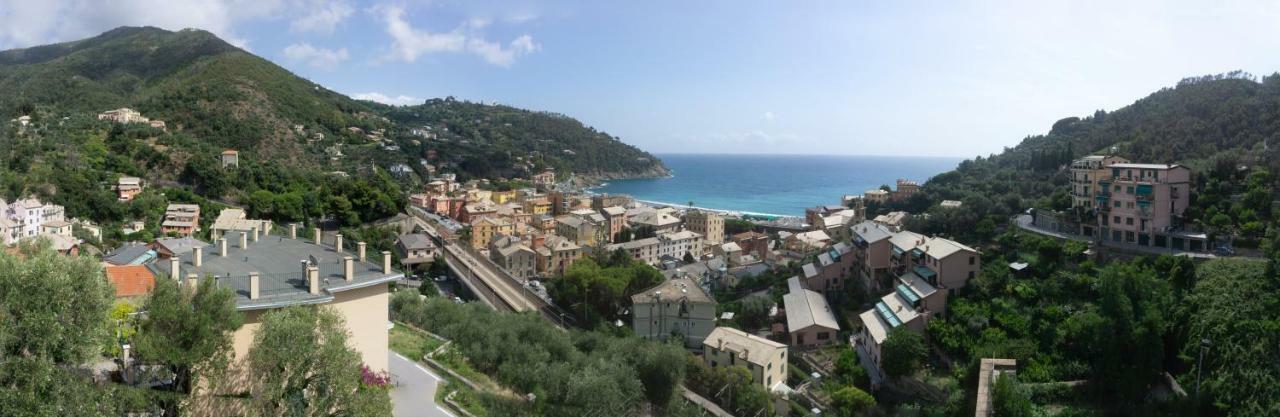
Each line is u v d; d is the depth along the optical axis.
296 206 139.12
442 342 58.34
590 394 52.09
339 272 40.34
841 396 65.12
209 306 30.36
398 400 42.34
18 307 25.02
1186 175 82.88
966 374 60.72
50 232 101.38
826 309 89.31
